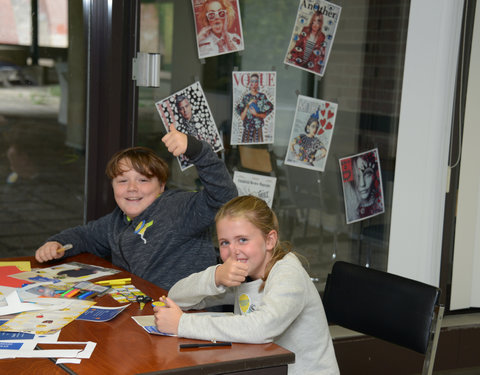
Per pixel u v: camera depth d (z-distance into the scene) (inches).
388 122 133.5
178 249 90.5
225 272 68.4
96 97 111.9
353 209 133.6
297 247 130.0
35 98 110.3
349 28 126.9
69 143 113.7
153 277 89.3
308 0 122.3
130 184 90.4
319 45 124.8
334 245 133.3
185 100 115.3
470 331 135.5
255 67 120.0
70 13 109.7
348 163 131.6
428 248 135.2
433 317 77.0
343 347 125.0
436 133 132.4
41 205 114.2
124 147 112.2
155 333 63.9
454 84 132.3
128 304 72.7
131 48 109.7
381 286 80.7
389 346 128.6
